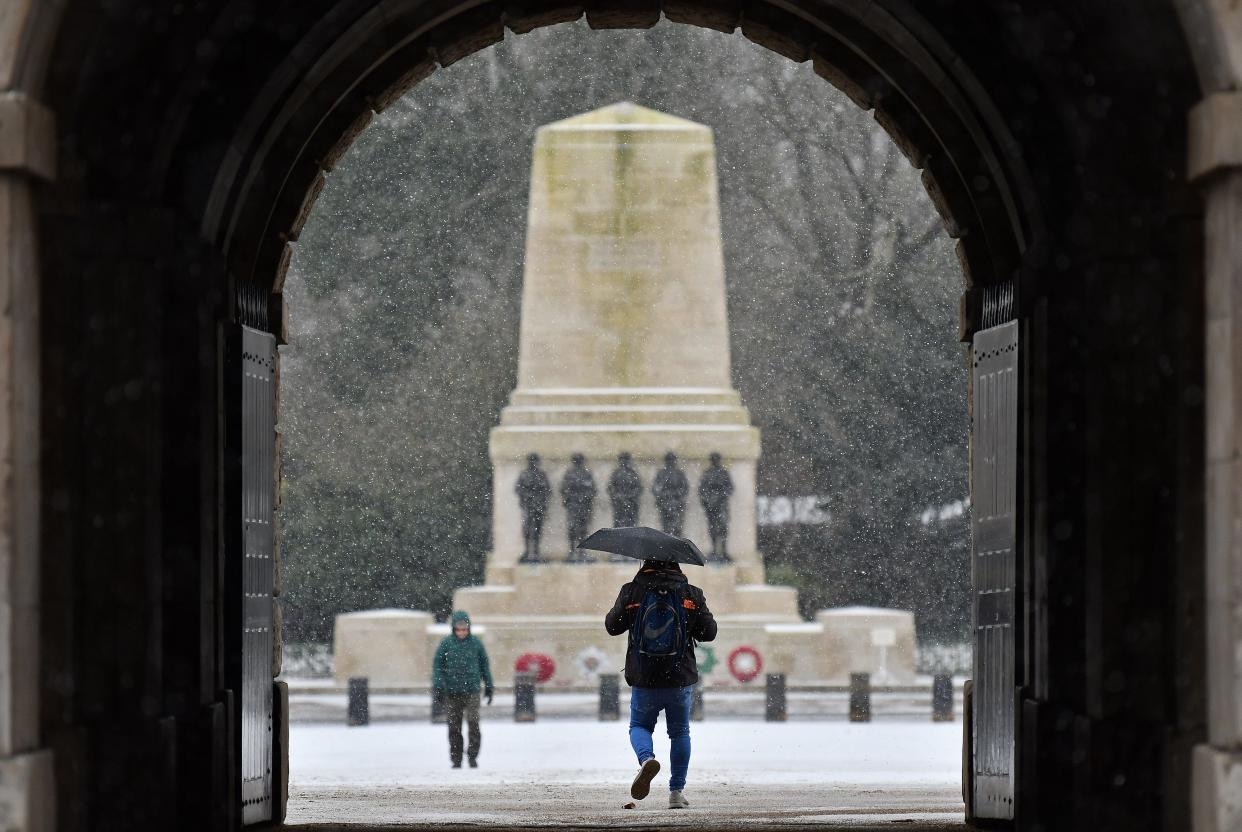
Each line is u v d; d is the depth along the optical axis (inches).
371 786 2709.2
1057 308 1680.6
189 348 1684.3
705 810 2089.1
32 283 1338.6
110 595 1556.3
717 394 5310.0
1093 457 1553.9
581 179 5216.5
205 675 1696.6
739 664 5378.9
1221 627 1331.2
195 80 1594.5
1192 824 1380.4
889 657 5467.5
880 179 6786.4
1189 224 1459.2
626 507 5329.7
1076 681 1660.9
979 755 1904.5
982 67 1723.7
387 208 6801.2
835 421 6806.1
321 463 6801.2
